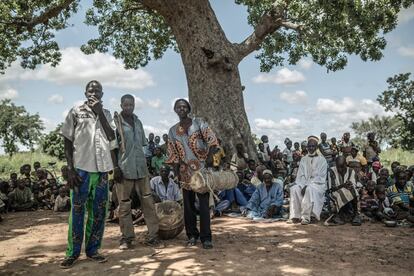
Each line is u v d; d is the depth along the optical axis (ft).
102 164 16.58
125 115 19.36
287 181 40.60
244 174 33.37
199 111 38.17
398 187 27.55
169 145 19.83
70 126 16.34
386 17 36.76
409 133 87.10
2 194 34.71
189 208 19.69
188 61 38.73
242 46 41.27
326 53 49.62
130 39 60.34
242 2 50.44
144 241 20.17
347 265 16.31
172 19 38.96
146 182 19.72
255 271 15.46
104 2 55.21
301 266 16.12
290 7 40.01
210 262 16.66
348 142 42.50
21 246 20.71
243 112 38.47
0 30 41.50
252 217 27.66
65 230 25.13
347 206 26.02
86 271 15.85
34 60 51.37
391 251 18.57
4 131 161.58
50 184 37.83
